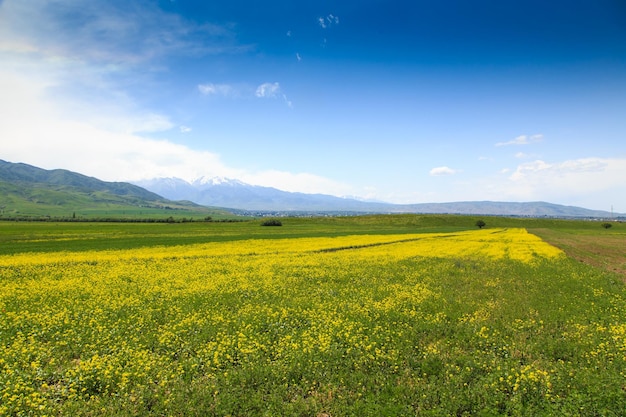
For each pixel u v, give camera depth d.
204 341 14.17
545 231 115.19
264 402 9.83
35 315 17.27
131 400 10.16
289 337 14.24
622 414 9.18
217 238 68.50
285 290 23.27
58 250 48.44
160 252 45.28
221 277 27.69
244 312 18.00
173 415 9.44
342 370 11.73
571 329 15.77
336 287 24.28
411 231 100.25
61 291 22.98
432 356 12.57
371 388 10.71
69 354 13.49
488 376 11.05
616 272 33.69
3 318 17.08
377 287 24.05
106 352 13.48
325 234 81.38
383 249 49.31
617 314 18.33
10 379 10.89
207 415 9.36
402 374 11.59
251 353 12.92
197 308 19.06
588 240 76.06
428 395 10.09
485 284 25.52
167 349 13.73
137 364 11.96
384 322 16.50
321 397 10.33
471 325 15.95
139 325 16.17
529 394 10.22
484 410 9.28
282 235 77.44
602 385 10.20
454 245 56.72
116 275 28.62
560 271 31.84
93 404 9.99
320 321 16.38
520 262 37.50
